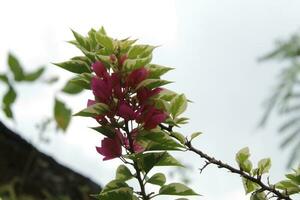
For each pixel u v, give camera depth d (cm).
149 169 124
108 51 127
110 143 125
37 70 85
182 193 123
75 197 110
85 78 125
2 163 105
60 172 110
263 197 134
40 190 104
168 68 126
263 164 135
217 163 130
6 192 94
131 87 125
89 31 130
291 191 135
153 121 123
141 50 126
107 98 124
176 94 128
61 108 87
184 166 123
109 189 122
